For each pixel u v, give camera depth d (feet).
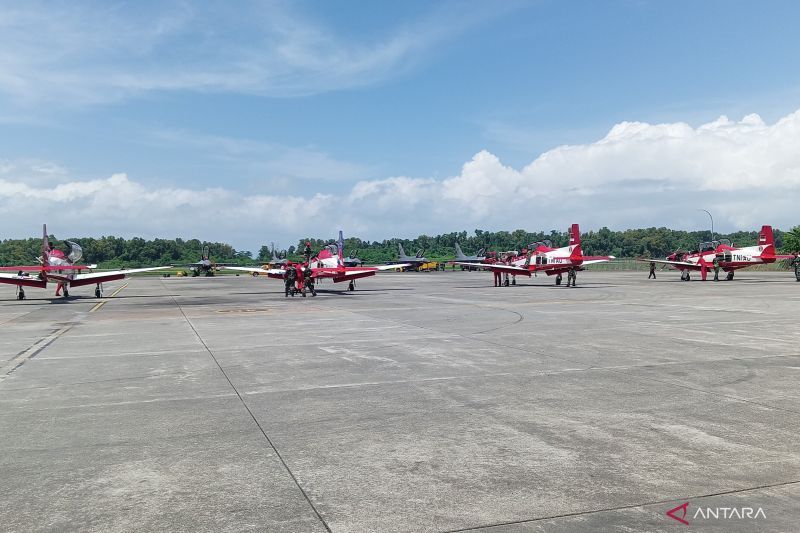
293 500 14.30
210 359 36.45
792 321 54.75
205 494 14.73
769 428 19.88
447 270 401.70
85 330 54.85
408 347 40.57
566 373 30.42
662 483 15.05
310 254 111.75
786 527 12.48
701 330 48.44
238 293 128.67
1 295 133.59
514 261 147.33
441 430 20.21
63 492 14.93
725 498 14.06
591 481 15.25
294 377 30.30
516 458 17.15
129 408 23.93
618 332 47.70
